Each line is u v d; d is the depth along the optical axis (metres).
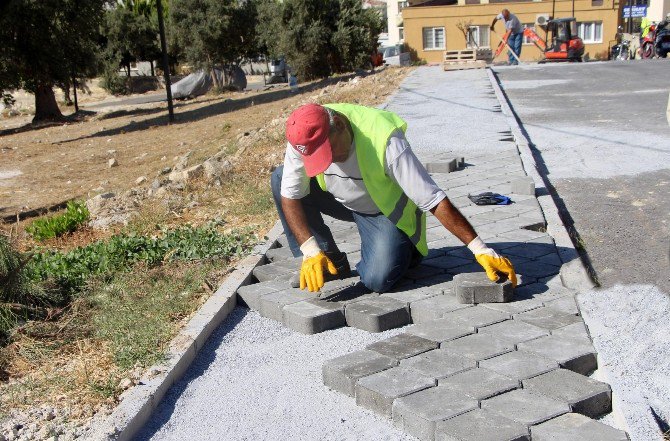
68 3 24.45
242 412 3.45
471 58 21.92
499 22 41.91
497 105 12.54
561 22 28.72
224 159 9.48
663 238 5.39
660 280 4.48
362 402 3.38
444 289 4.45
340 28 28.33
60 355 4.08
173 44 35.00
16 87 25.83
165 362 3.81
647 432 2.86
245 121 17.94
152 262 5.40
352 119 4.00
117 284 4.96
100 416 3.34
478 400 3.15
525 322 3.88
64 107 35.97
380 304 4.29
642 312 3.95
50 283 4.78
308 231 4.22
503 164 7.84
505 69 20.52
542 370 3.36
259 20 32.25
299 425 3.30
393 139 3.93
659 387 3.18
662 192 6.64
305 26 28.42
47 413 3.39
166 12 42.34
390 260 4.30
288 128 3.80
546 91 14.79
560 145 9.07
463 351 3.60
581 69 19.31
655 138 9.06
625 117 10.81
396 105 13.32
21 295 4.50
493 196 6.24
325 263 4.21
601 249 5.25
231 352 4.08
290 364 3.88
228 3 33.69
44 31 24.30
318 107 3.80
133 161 15.15
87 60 26.38
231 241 5.66
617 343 3.60
